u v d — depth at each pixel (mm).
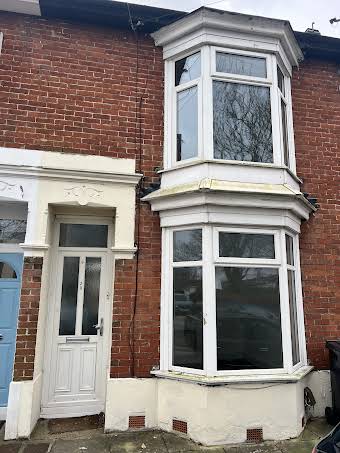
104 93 5438
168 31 5652
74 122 5238
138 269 5020
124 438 4387
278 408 4543
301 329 5219
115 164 5215
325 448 2445
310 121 6082
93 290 5379
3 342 4930
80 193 4992
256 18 5422
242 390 4496
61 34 5477
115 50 5633
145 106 5543
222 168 5051
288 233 5211
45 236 4828
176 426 4562
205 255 4770
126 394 4672
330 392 5191
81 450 4066
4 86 5125
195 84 5391
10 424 4320
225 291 4785
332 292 5504
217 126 5281
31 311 4629
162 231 5176
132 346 4809
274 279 4977
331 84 6359
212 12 5316
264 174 5199
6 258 5160
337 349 4871
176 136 5469
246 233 4980
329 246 5652
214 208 4852
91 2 5348
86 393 5066
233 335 4703
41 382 4895
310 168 5883
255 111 5484
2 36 5285
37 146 5051
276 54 5660
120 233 5035
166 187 5238
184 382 4582
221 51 5441
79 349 5164
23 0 5203
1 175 4816
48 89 5254
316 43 6195
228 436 4344
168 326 4906
